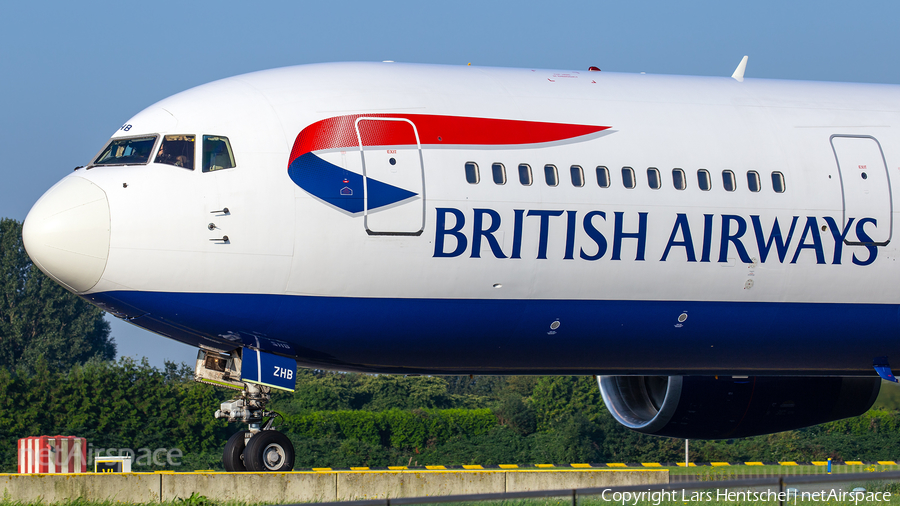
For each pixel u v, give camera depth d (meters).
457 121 50.62
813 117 57.03
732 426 64.31
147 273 47.50
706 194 52.91
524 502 38.22
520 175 50.41
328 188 48.16
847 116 57.66
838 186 55.16
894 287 55.84
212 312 48.50
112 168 48.78
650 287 52.44
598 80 56.19
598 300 52.06
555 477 52.31
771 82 60.00
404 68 53.84
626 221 51.44
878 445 130.00
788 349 56.94
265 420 52.94
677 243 52.22
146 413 132.62
